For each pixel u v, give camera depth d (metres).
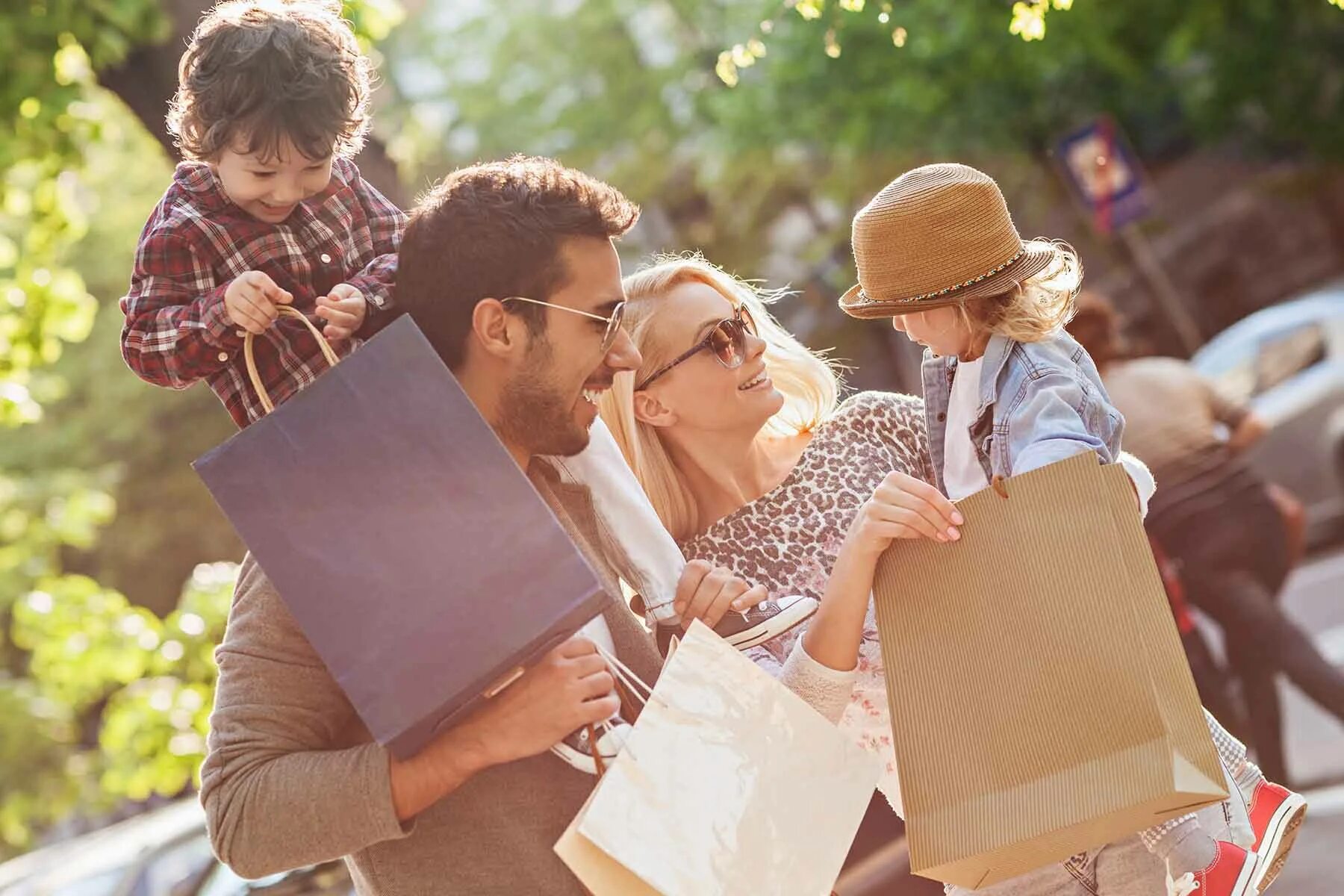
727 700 2.11
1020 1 4.07
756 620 2.55
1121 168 10.96
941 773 2.26
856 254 2.78
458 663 1.88
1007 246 2.69
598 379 2.22
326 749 2.08
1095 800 2.15
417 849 2.09
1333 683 5.81
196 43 2.50
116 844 5.62
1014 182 15.80
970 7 12.88
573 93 18.53
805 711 2.14
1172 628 2.19
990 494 2.29
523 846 2.09
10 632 10.53
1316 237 18.14
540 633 1.87
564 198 2.17
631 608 2.66
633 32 18.73
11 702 9.47
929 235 2.67
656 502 2.98
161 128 5.17
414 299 2.16
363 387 1.96
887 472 2.95
